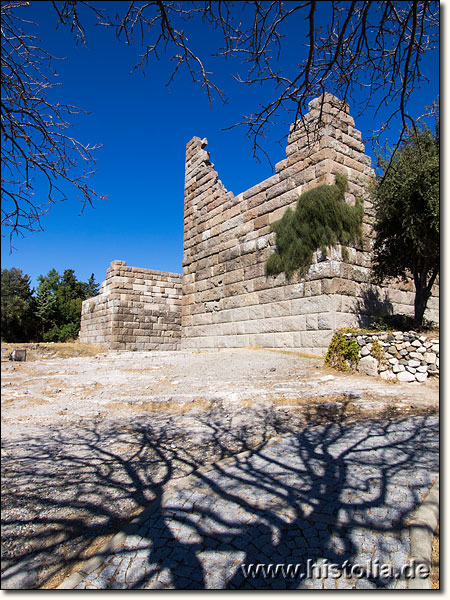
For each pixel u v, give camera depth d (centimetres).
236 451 476
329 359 930
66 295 5038
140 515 318
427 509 295
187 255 1819
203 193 1733
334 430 516
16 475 420
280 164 1265
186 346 1738
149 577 245
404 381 787
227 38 322
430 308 1438
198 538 280
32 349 1703
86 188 437
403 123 354
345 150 1141
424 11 296
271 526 289
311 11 269
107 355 1453
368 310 1108
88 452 490
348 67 330
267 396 692
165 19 301
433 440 454
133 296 2309
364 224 1134
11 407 720
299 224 1133
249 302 1357
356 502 316
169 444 512
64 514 342
